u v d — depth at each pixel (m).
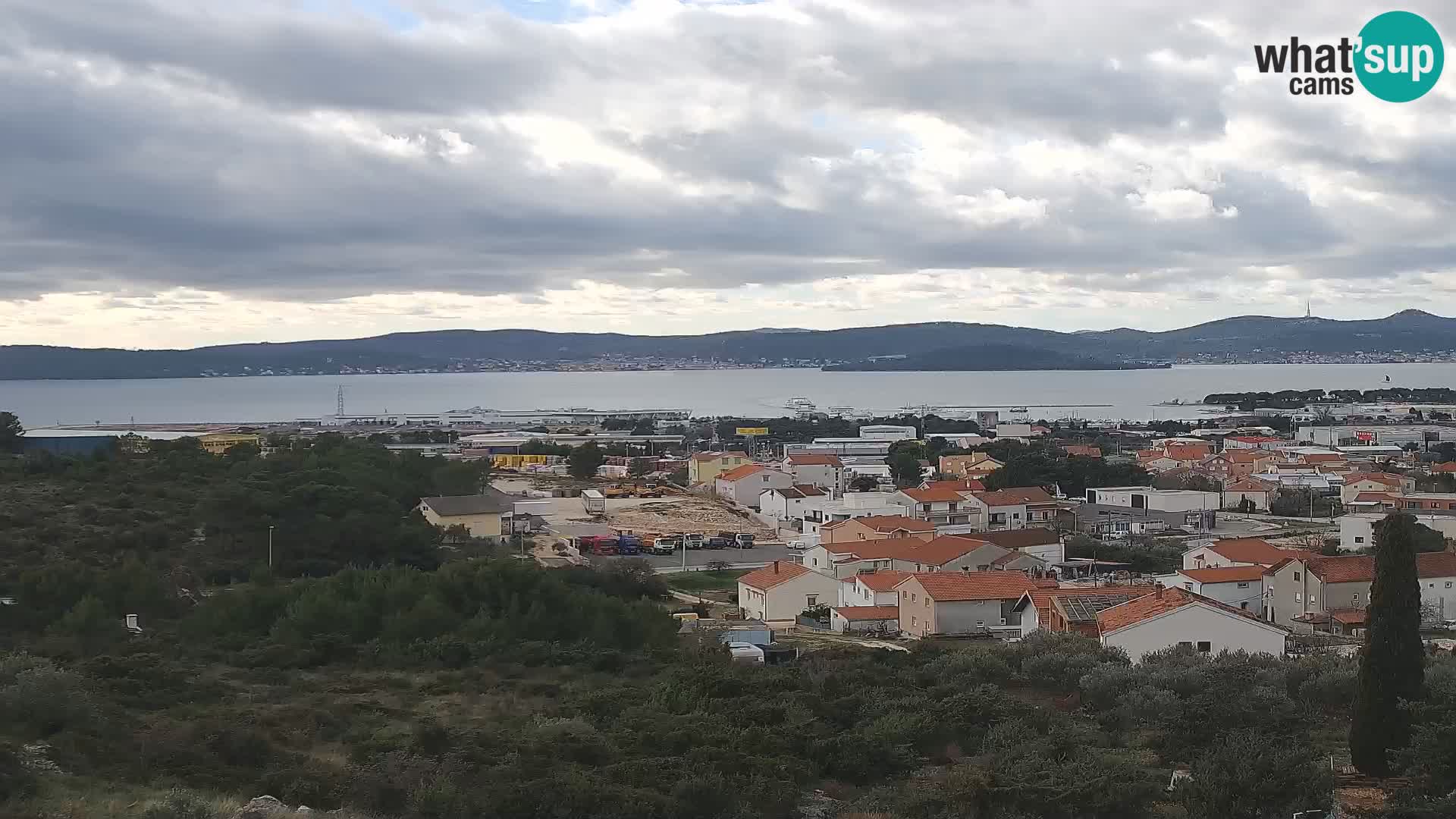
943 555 96.12
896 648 71.88
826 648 69.62
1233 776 32.19
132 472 105.38
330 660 57.31
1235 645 58.16
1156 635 57.75
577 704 46.28
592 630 64.31
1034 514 137.12
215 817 27.42
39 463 103.94
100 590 64.88
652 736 38.91
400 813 30.62
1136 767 34.69
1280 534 130.88
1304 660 52.31
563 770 33.88
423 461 142.25
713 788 32.09
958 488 145.75
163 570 78.25
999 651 57.34
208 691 46.28
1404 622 37.19
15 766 28.91
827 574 92.56
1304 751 34.44
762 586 90.06
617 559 112.69
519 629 62.81
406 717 44.50
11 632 59.16
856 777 37.25
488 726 42.47
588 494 157.62
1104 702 46.34
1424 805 32.09
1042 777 33.56
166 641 59.78
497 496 136.75
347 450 139.38
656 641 66.06
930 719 41.44
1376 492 151.12
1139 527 135.38
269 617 63.75
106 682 43.88
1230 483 166.62
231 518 91.25
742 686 48.03
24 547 77.69
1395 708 36.84
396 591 64.44
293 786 31.39
